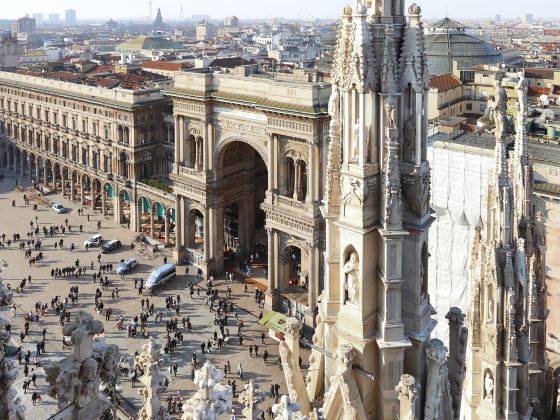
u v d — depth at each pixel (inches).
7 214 5098.4
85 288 3659.0
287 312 3378.4
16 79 5984.3
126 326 3176.7
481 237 1104.8
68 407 468.4
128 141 4667.8
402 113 730.2
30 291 3580.2
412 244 748.6
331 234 763.4
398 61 722.2
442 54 5984.3
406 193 743.1
